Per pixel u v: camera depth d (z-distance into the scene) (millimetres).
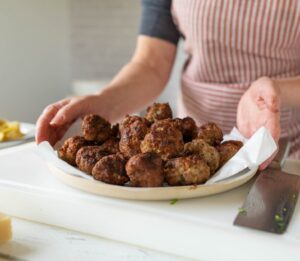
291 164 704
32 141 921
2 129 942
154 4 975
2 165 651
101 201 539
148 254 494
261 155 609
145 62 968
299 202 556
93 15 1984
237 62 897
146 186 540
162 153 575
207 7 853
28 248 491
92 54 2033
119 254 488
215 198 560
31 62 1853
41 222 560
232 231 475
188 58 1001
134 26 1955
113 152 614
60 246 498
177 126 636
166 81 999
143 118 657
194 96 964
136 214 509
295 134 929
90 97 790
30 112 1882
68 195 554
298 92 820
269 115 668
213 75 930
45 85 1937
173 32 985
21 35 1790
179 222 493
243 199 558
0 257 477
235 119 921
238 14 838
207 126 655
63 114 702
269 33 842
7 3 1712
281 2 810
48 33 1915
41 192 562
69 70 2057
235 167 586
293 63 897
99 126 637
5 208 579
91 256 479
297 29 835
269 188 568
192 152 586
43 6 1871
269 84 691
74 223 540
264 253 463
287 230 482
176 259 490
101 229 527
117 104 865
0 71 1721
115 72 2037
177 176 547
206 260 489
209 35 878
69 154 613
